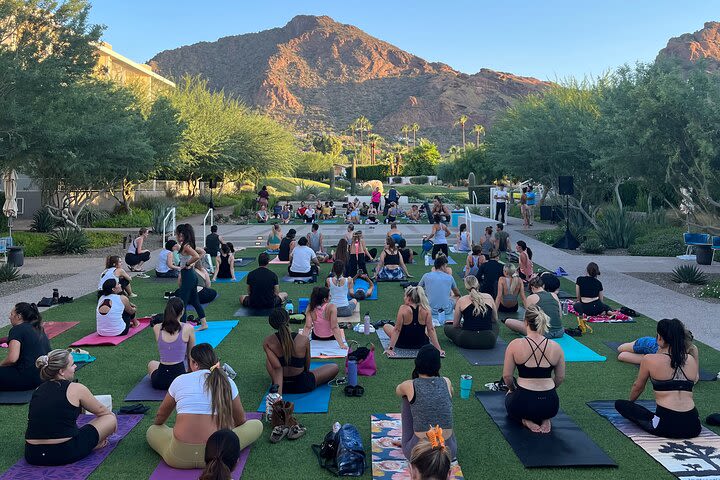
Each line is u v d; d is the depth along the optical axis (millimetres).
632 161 15812
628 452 5945
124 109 26141
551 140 27000
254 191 59531
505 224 32562
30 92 18141
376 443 6129
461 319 9914
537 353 6305
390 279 15992
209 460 3521
